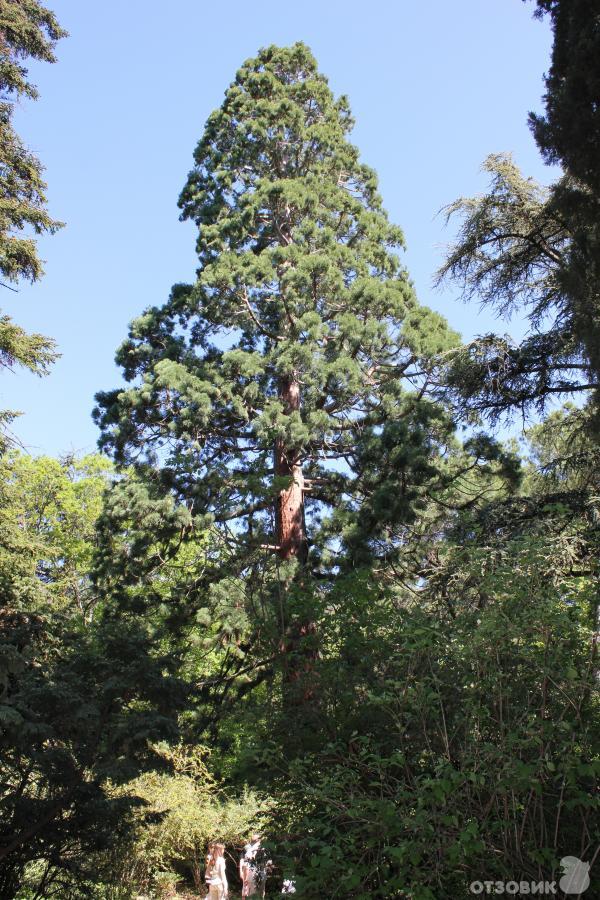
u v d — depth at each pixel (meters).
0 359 12.73
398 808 5.68
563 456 12.95
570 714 5.73
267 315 18.69
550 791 5.61
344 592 9.22
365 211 20.25
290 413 18.00
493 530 11.16
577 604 6.25
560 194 10.39
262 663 10.47
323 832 6.33
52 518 26.77
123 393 17.92
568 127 9.74
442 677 6.56
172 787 15.11
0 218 12.92
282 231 20.36
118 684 10.47
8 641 11.41
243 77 22.11
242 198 19.50
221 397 17.50
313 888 5.85
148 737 10.35
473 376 12.60
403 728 6.22
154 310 19.89
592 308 10.38
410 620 7.00
